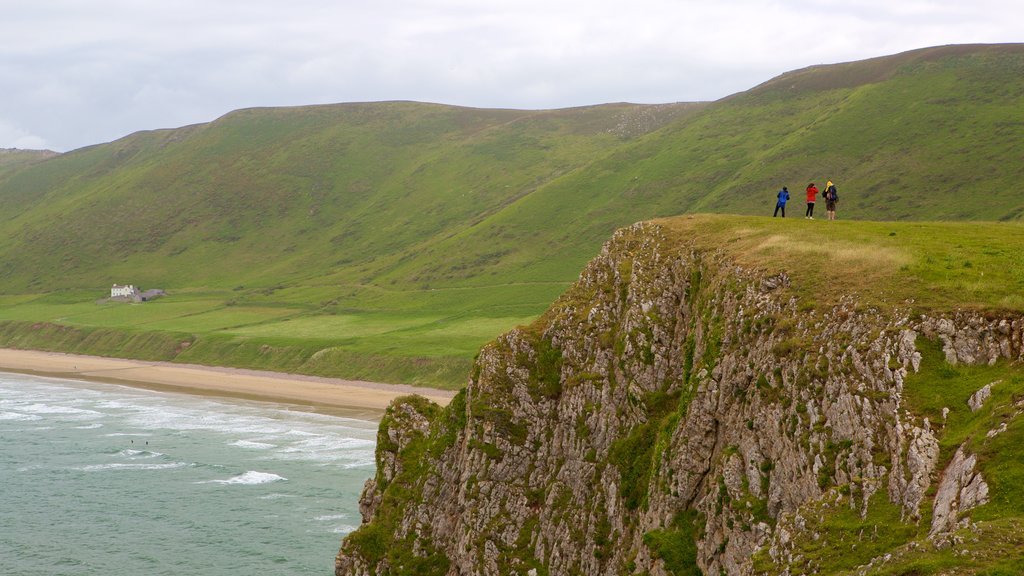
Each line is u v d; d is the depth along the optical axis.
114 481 117.75
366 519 73.12
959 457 34.75
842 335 43.81
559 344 66.38
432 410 76.44
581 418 61.25
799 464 41.97
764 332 48.50
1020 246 51.69
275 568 85.56
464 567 61.28
